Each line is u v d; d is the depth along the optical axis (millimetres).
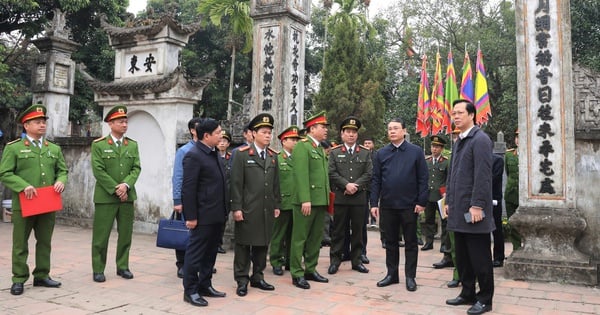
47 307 4121
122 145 5387
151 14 8828
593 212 5523
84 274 5363
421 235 8578
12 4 12133
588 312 4113
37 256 4773
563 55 5414
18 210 4574
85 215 9219
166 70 8328
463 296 4324
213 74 8547
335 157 5730
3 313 3934
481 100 12609
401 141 5078
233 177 4594
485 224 3975
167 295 4551
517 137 5941
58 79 9594
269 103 7070
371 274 5637
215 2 17844
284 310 4094
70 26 15211
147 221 8398
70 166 9477
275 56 7066
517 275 5332
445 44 20438
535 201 5457
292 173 5449
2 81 11852
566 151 5359
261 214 4652
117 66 8844
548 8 5488
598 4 15539
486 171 3986
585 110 5766
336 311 4078
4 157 4645
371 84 18844
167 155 8156
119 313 3982
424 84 14820
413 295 4668
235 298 4477
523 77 5570
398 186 4945
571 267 5098
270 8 7086
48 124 9453
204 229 4312
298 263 4977
